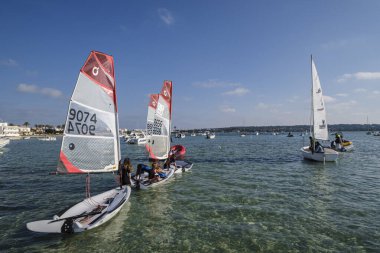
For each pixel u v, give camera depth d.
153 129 20.08
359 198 14.01
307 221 10.68
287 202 13.36
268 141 86.50
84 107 10.97
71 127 10.57
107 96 11.82
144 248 8.50
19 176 21.61
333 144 37.31
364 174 21.08
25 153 47.03
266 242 8.83
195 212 11.94
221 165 27.11
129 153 45.41
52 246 8.65
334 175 20.73
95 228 10.07
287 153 39.75
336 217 11.11
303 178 19.59
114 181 19.34
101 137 11.67
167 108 21.27
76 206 10.31
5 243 8.88
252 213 11.71
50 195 15.38
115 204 11.17
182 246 8.61
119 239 9.14
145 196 14.70
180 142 89.94
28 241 9.02
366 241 8.84
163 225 10.40
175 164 23.19
